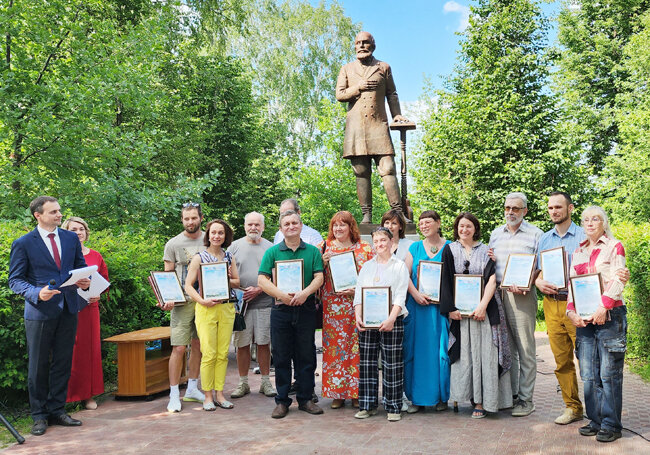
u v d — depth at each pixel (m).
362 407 4.86
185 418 5.02
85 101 9.85
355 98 7.45
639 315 7.25
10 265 4.84
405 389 5.04
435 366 4.98
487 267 4.85
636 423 4.53
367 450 3.96
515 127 16.09
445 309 4.82
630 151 17.31
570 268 4.41
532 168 15.17
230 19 17.11
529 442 4.07
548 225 15.30
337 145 24.94
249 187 22.25
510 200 4.87
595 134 22.08
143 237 11.08
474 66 17.41
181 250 5.83
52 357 4.92
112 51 11.29
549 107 16.61
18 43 10.27
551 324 4.61
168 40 15.72
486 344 4.73
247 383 6.00
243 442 4.23
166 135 16.50
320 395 5.97
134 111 14.71
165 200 11.16
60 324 4.91
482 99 16.44
